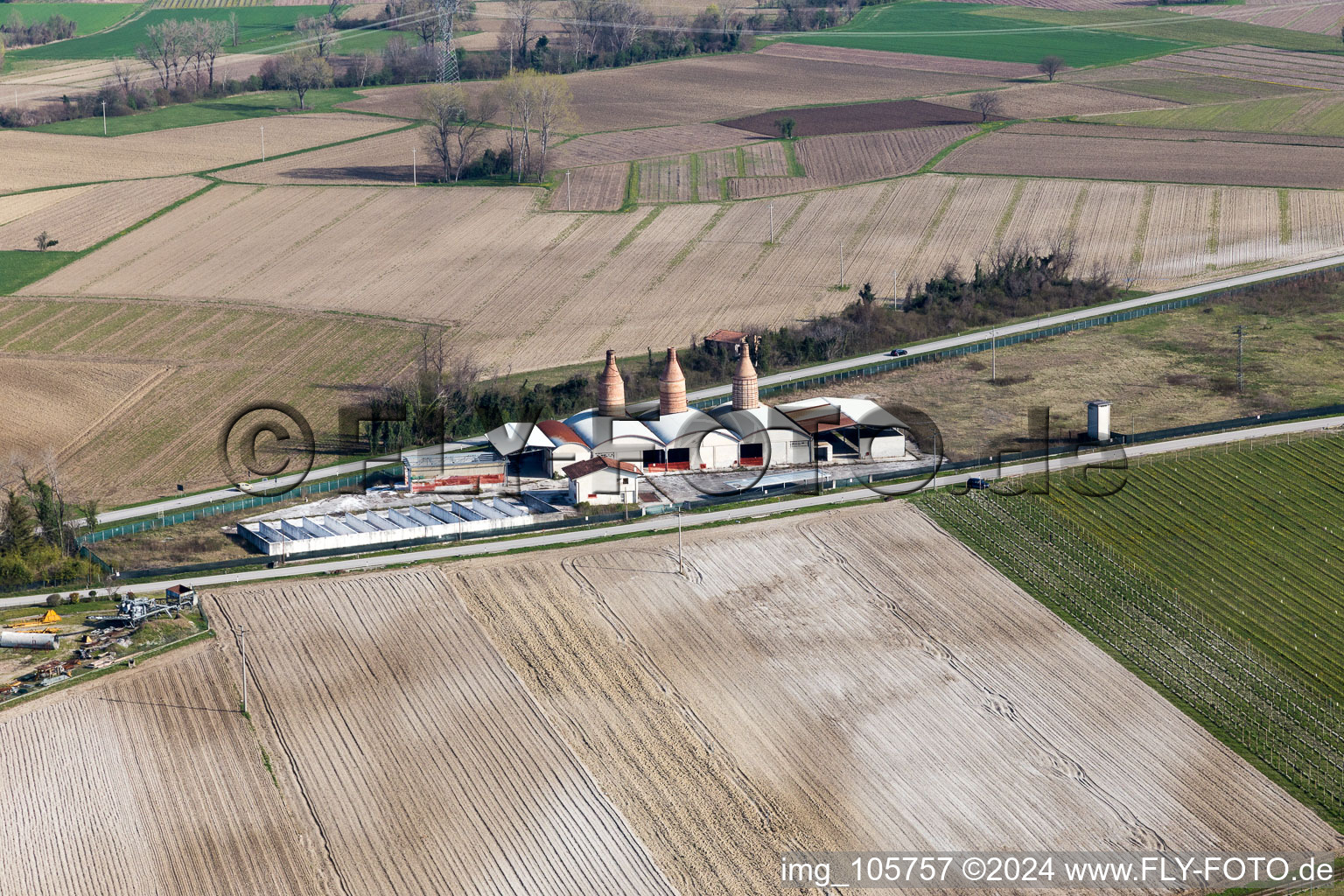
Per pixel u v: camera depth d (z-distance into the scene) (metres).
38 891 63.50
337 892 63.66
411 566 89.56
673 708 76.06
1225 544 91.69
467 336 138.00
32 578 89.00
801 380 122.75
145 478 107.44
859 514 95.75
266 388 125.38
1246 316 135.62
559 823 67.69
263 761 71.69
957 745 73.50
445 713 75.38
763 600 85.88
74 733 73.50
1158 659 80.62
